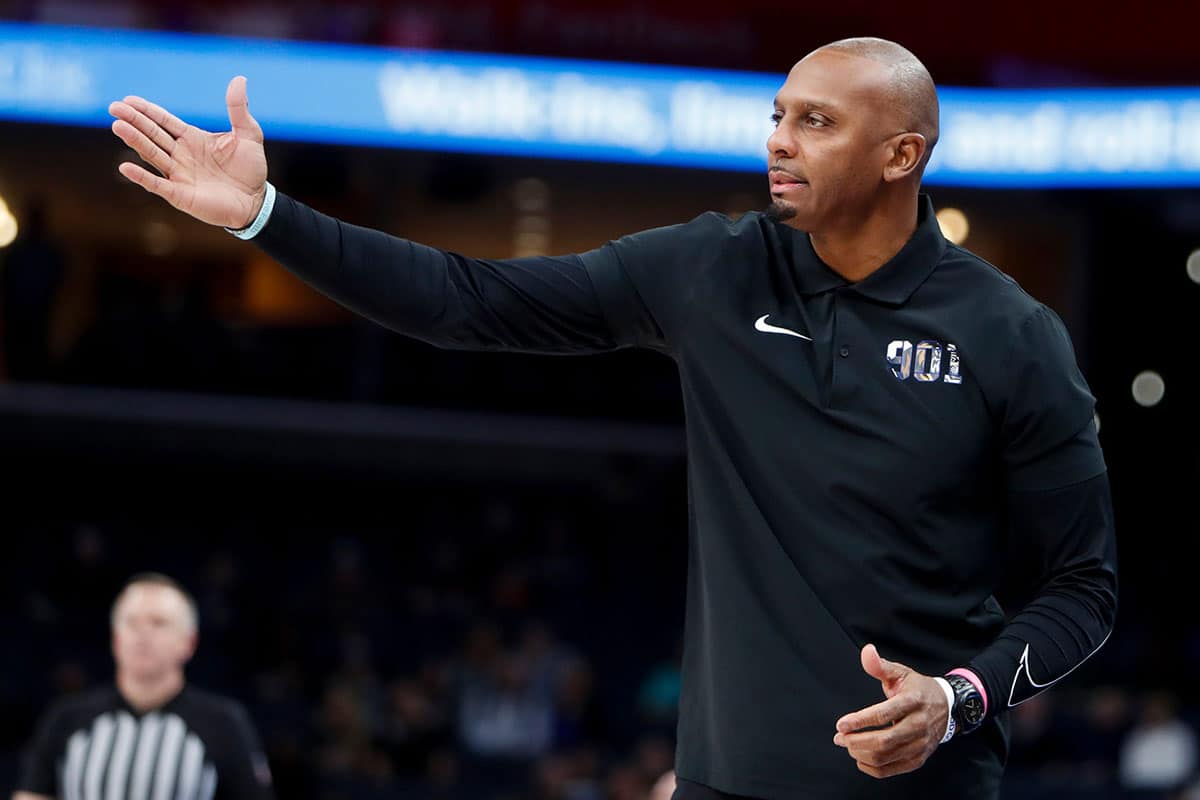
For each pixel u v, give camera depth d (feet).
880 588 20.76
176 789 50.75
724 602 21.45
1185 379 157.89
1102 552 21.48
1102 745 116.57
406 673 138.62
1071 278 152.76
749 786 20.84
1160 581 161.58
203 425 155.84
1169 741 109.70
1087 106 129.08
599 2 132.16
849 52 21.39
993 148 131.34
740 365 21.85
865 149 20.99
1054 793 100.12
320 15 129.29
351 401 155.12
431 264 21.63
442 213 160.25
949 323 21.25
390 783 101.50
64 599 143.23
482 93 128.16
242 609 142.61
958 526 21.13
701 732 21.76
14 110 123.54
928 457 20.85
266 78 125.80
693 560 22.63
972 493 21.18
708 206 154.30
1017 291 21.63
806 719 20.66
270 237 20.62
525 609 149.69
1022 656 20.25
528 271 22.38
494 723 120.98
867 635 20.83
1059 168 129.80
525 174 139.74
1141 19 135.13
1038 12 135.85
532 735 120.67
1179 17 134.41
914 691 18.86
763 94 130.31
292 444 161.68
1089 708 125.80
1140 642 148.87
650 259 22.65
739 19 133.80
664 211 158.20
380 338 156.56
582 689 124.47
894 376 21.17
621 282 22.59
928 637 20.93
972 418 21.02
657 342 23.13
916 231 21.81
